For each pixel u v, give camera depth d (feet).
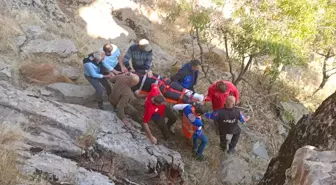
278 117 33.47
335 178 13.96
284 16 26.86
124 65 25.93
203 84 32.73
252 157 27.09
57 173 16.35
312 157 15.19
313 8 27.53
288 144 19.36
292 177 15.38
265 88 35.91
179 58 37.01
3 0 29.37
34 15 30.55
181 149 24.82
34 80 24.31
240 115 24.80
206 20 29.07
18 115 19.16
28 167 15.98
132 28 38.55
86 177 17.11
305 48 28.19
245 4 27.35
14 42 26.73
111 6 38.24
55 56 27.71
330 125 17.43
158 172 21.04
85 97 24.91
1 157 15.26
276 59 27.04
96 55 23.94
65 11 34.86
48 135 18.95
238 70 37.06
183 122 23.98
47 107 20.44
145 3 43.45
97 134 20.56
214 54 37.29
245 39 26.91
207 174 23.94
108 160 19.90
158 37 39.24
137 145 21.48
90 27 34.76
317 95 39.99
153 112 22.48
